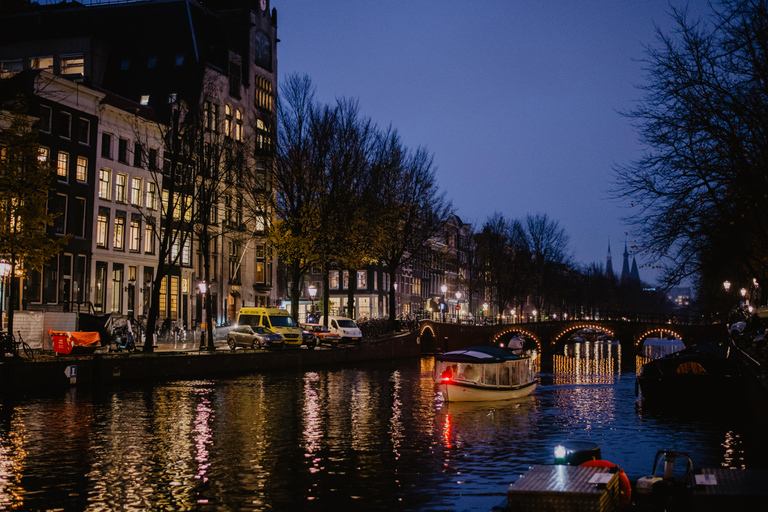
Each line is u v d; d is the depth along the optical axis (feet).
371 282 289.53
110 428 77.05
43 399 97.14
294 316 177.27
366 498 51.26
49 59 216.54
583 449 35.91
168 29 225.35
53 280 157.89
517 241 338.54
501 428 84.74
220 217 217.36
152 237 190.19
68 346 122.52
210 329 147.33
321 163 177.27
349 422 85.87
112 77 225.76
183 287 201.57
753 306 183.42
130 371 117.60
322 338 188.34
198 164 155.22
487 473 59.52
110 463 61.11
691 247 97.45
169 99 220.02
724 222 95.66
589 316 442.50
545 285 344.28
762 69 84.38
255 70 247.29
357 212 180.96
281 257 179.22
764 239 95.14
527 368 125.80
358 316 290.56
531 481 28.32
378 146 200.95
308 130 178.70
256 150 185.37
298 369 158.61
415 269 336.49
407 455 66.95
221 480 56.03
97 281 172.55
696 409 104.88
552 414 98.48
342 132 184.65
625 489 30.81
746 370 99.66
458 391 108.99
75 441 69.92
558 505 26.99
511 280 323.78
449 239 372.38
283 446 69.92
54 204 159.43
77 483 54.49
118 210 178.70
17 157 116.98
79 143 166.50
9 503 49.19
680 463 64.59
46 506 48.65
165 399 100.37
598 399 119.14
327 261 184.96
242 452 66.64
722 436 79.56
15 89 152.97
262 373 144.05
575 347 370.12
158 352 136.77
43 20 232.53
